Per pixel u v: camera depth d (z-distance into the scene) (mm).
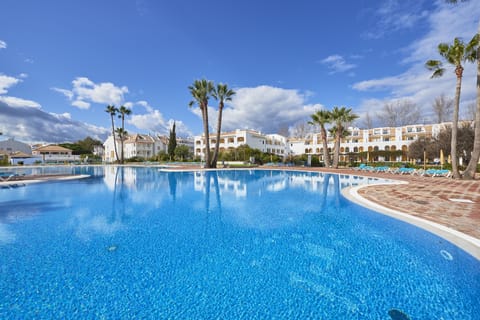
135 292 2859
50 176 17328
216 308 2578
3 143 54906
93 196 9500
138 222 5801
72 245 4305
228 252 4008
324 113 26469
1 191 10641
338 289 2918
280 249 4129
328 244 4332
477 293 2807
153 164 39312
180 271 3361
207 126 26344
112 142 61719
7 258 3756
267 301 2691
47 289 2910
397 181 13297
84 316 2463
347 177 17094
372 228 5145
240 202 8297
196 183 14016
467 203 7035
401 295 2783
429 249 3980
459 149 24078
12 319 2420
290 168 27406
